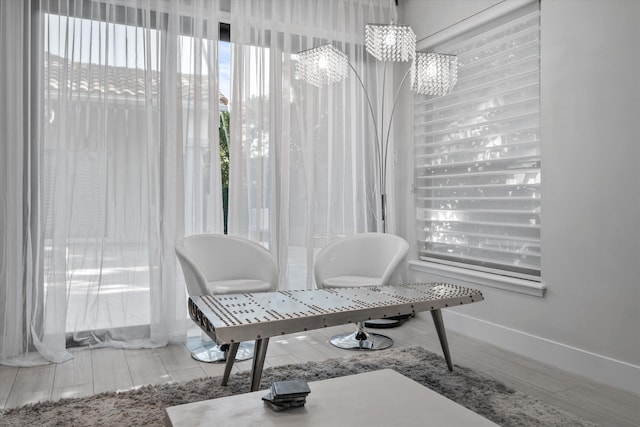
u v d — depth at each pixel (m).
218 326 2.04
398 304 2.50
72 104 3.30
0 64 3.12
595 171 2.83
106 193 3.38
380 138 4.39
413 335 3.76
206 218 3.65
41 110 3.23
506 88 3.52
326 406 1.52
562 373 2.93
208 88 3.65
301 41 4.04
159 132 3.52
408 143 4.42
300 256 4.03
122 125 3.42
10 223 3.14
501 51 3.56
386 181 4.42
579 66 2.91
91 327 3.39
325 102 4.14
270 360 3.14
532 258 3.33
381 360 3.07
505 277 3.45
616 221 2.72
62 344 3.19
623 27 2.67
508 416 2.25
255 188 3.85
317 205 4.12
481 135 3.72
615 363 2.72
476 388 2.59
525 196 3.38
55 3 3.27
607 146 2.76
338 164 4.21
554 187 3.08
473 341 3.60
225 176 3.86
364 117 4.32
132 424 2.18
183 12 3.61
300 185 4.02
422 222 4.33
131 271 3.46
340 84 4.21
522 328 3.32
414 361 3.05
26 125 3.20
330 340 3.59
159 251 3.50
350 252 3.79
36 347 3.14
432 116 4.21
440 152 4.11
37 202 3.25
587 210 2.88
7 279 3.12
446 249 4.08
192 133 3.62
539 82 3.25
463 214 3.89
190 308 2.51
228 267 3.49
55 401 2.46
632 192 2.64
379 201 4.34
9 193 3.13
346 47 4.28
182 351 3.35
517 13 3.42
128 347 3.39
